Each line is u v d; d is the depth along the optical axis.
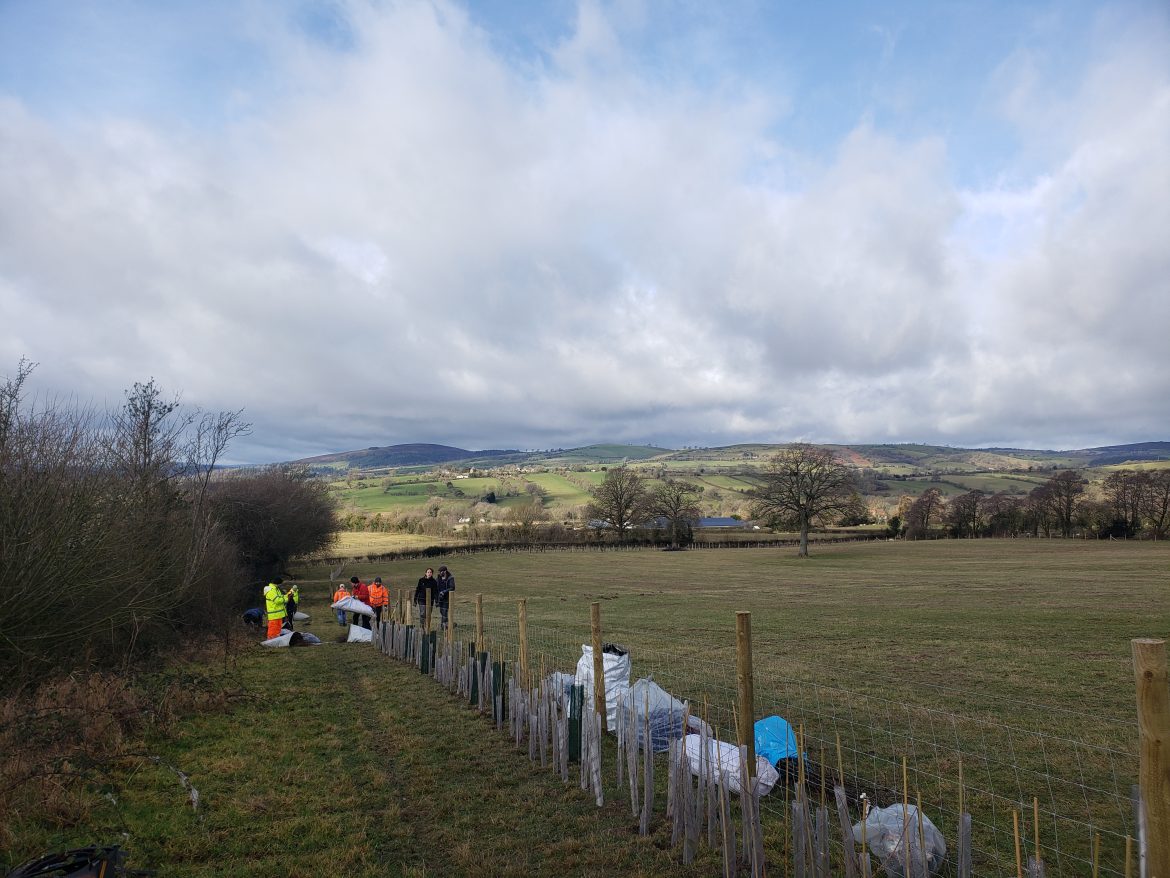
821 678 13.74
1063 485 98.62
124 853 6.16
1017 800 7.41
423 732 10.52
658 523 98.62
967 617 23.00
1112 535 92.19
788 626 22.12
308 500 49.91
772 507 73.94
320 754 9.57
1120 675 13.70
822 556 71.75
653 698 9.31
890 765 8.55
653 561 69.19
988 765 8.54
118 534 13.88
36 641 12.31
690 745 7.69
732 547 94.81
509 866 6.21
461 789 8.12
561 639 19.64
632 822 7.12
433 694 13.16
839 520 111.75
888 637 19.28
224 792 8.05
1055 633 19.03
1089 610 23.69
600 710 9.45
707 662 15.69
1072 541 86.06
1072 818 6.95
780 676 13.96
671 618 25.08
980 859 6.10
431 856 6.50
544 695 9.29
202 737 10.26
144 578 15.73
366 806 7.69
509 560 72.12
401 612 22.47
